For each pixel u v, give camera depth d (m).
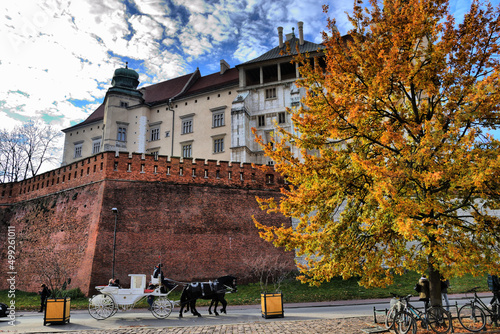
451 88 11.48
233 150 45.06
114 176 29.62
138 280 16.69
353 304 20.84
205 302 22.72
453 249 9.48
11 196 38.47
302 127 12.20
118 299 16.41
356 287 26.03
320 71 12.45
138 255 27.27
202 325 13.84
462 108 10.90
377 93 11.12
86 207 29.86
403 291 24.06
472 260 9.88
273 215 31.78
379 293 23.77
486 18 11.31
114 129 53.94
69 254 28.84
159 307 16.42
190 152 51.22
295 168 11.91
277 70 49.59
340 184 11.41
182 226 29.03
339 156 12.38
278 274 29.34
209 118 50.91
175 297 24.50
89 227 28.45
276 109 46.91
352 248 11.56
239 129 45.47
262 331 12.02
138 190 29.42
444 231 10.90
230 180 31.89
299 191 11.63
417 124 11.47
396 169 10.18
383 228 11.07
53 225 31.91
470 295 22.08
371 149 12.73
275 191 32.78
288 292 25.38
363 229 12.14
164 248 28.00
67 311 15.19
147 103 55.31
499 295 12.25
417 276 28.05
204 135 50.56
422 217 10.95
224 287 17.50
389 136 10.52
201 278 27.80
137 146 53.56
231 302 22.31
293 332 11.70
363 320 13.72
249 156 45.66
